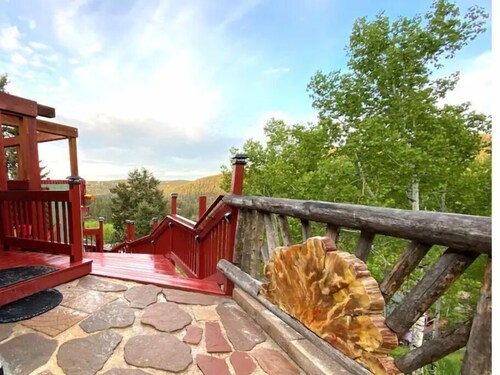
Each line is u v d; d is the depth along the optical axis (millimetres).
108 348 1603
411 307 1110
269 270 2008
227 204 2705
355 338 1270
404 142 9992
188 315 2102
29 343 1600
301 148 12570
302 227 1760
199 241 3508
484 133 10305
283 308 1845
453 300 8539
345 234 9445
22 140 3309
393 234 1193
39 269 2486
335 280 1380
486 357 864
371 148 10562
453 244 945
